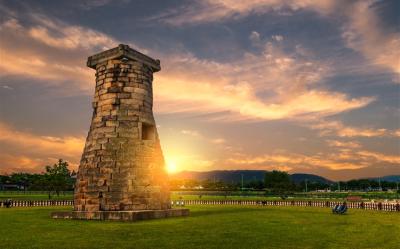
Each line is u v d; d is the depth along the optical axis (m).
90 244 18.45
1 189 143.75
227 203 66.56
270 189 138.12
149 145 35.03
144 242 19.09
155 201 33.62
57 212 32.31
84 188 33.44
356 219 33.69
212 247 17.88
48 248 17.42
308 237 21.55
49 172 80.38
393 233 23.73
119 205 31.91
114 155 33.22
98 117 35.28
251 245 18.58
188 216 34.34
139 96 35.84
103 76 36.03
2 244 18.44
